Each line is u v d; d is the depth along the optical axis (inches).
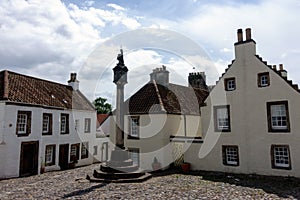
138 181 523.8
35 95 790.5
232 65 644.7
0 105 655.8
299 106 536.4
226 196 393.1
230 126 630.5
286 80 559.2
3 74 765.3
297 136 533.0
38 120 740.0
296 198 378.3
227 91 645.3
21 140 681.6
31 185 526.9
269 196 391.2
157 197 390.0
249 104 605.9
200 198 381.7
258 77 598.5
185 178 560.7
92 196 402.0
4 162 633.6
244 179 534.6
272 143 565.0
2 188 500.1
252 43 614.9
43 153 763.4
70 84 1066.7
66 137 871.7
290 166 536.1
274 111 575.5
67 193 428.8
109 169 571.8
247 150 598.2
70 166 869.8
